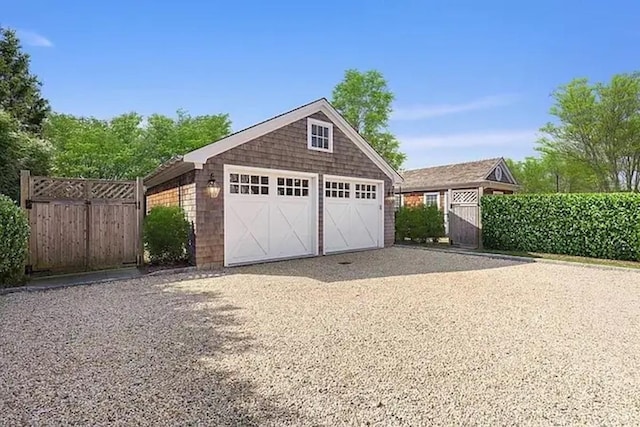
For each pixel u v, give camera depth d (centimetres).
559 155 2130
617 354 354
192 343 373
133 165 2047
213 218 844
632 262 952
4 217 621
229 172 877
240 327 425
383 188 1278
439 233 1435
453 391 278
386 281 705
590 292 624
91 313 480
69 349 355
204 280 709
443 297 579
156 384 284
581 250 1055
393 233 1328
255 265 890
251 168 906
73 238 763
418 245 1397
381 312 492
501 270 850
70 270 759
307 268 851
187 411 246
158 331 409
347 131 1141
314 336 397
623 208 980
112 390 274
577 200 1062
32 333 400
